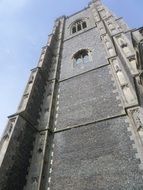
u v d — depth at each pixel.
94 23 27.61
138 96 12.29
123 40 17.56
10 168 11.61
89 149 12.55
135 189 9.58
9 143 12.30
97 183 10.66
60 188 11.38
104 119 13.79
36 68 19.98
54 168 12.62
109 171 10.87
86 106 15.73
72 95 17.64
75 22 32.09
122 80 15.38
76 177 11.49
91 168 11.51
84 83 18.14
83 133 13.78
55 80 20.16
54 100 18.06
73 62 22.22
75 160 12.40
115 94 15.11
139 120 11.66
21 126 13.90
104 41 21.50
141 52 10.31
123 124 12.68
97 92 16.36
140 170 10.09
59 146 13.82
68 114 15.98
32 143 14.23
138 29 11.41
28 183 12.08
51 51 25.31
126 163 10.73
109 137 12.51
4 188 10.72
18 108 15.41
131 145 11.33
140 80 10.95
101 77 17.55
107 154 11.70
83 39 25.45
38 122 15.91
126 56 14.87
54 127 15.54
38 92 18.05
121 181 10.16
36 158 13.33
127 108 12.64
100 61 19.61
